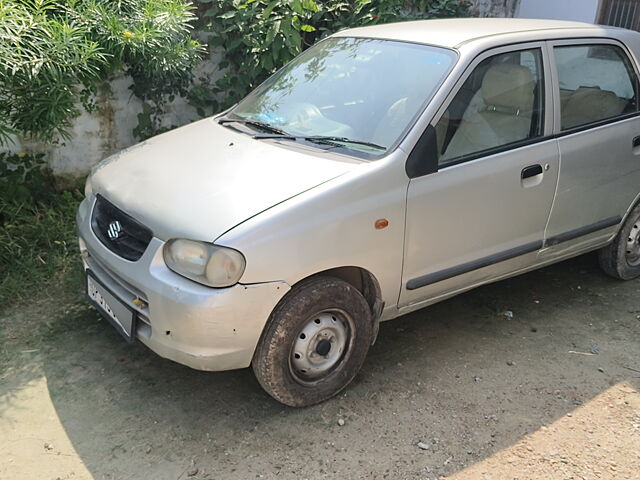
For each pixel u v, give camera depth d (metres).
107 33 4.23
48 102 3.86
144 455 2.72
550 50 3.56
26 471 2.62
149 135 5.45
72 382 3.16
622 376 3.38
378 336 3.66
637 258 4.37
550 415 3.05
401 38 3.56
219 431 2.88
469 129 3.22
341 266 2.83
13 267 4.11
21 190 4.78
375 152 3.00
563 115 3.60
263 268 2.61
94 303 3.19
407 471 2.68
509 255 3.47
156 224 2.75
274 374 2.82
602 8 7.24
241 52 5.65
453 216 3.14
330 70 3.62
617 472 2.71
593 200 3.79
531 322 3.88
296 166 2.93
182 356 2.69
